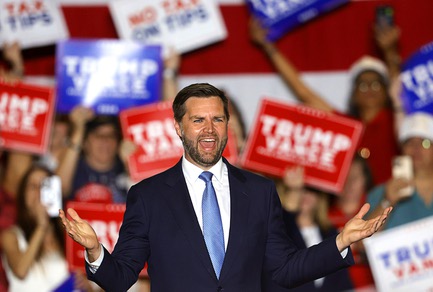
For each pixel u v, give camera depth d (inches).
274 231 370.9
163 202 363.9
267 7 809.5
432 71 816.3
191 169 370.6
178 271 355.6
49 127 788.6
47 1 792.3
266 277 530.9
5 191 786.8
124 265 351.3
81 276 789.9
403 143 813.2
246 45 815.1
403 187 807.1
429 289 799.7
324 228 800.3
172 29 797.9
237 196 367.6
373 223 340.5
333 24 818.8
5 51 784.9
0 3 783.7
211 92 360.2
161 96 796.0
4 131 784.9
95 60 791.1
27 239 786.8
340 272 794.2
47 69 799.7
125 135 790.5
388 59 819.4
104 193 789.9
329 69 818.2
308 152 805.2
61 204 790.5
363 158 810.8
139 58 792.3
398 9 826.2
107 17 805.2
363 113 815.1
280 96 815.1
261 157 804.6
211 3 799.7
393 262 800.9
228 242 358.3
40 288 786.8
